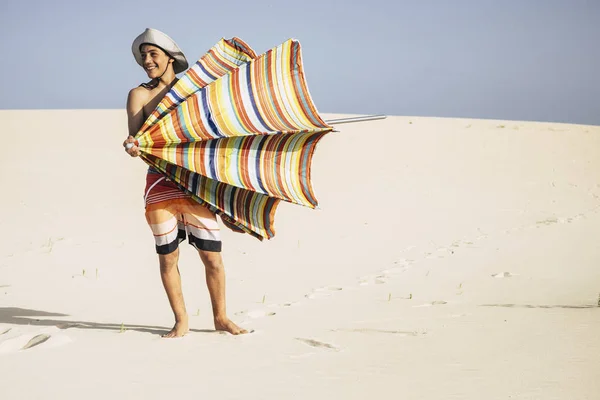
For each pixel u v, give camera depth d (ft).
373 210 52.54
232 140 18.24
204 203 18.22
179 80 18.33
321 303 24.71
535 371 14.23
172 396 12.96
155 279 30.53
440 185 65.36
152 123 17.72
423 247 40.04
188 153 17.69
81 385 13.64
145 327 20.36
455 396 12.76
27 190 55.52
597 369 14.32
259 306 24.32
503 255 37.11
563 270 32.50
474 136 99.35
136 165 70.44
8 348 17.26
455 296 26.11
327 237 42.86
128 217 46.98
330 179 66.49
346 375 14.25
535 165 79.87
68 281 29.43
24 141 84.17
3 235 39.93
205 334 18.63
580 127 118.42
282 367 14.93
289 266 34.47
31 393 13.15
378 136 96.12
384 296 26.40
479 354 15.74
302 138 19.38
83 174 64.03
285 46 19.34
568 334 17.42
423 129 104.68
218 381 13.88
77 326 20.30
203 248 18.56
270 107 18.79
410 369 14.64
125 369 14.76
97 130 97.86
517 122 124.98
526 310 21.24
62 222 44.45
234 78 18.48
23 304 24.61
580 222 49.37
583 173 76.13
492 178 70.64
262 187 18.45
